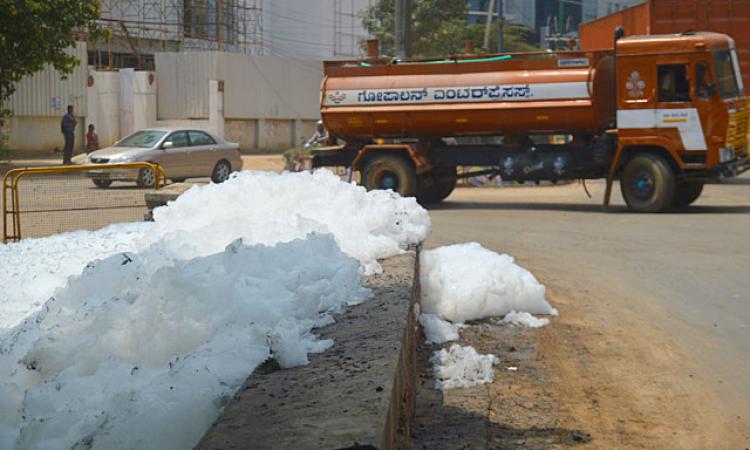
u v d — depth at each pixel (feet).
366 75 61.67
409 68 60.75
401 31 76.69
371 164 61.62
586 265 35.37
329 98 62.18
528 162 59.16
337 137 64.18
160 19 156.66
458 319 24.82
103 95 136.67
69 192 35.65
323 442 7.98
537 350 22.09
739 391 18.79
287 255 15.44
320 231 18.58
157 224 21.66
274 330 11.37
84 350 11.75
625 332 24.06
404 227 23.03
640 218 51.93
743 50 78.74
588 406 17.74
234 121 146.00
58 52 87.45
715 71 53.06
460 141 67.77
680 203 58.75
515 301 25.80
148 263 15.53
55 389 10.37
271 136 153.07
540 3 254.47
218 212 21.61
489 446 15.25
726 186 74.33
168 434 9.46
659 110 54.03
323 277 15.14
